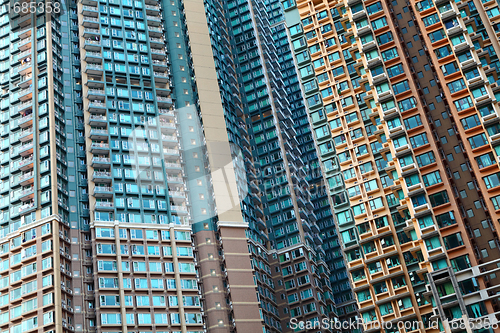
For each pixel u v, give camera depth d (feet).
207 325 302.86
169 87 365.81
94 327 285.64
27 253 297.12
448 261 226.99
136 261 304.09
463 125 243.40
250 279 319.47
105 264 298.56
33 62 346.95
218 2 440.86
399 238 258.57
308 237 363.97
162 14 397.60
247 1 450.30
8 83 352.69
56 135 328.29
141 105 347.97
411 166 243.81
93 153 329.72
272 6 505.25
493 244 223.71
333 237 387.14
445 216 233.35
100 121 336.70
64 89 345.72
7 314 288.51
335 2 312.29
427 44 261.03
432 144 244.63
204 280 313.73
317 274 353.92
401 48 265.34
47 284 285.23
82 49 359.87
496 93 248.11
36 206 306.14
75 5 376.48
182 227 321.11
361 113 285.64
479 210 230.27
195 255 321.11
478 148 237.45
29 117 333.42
